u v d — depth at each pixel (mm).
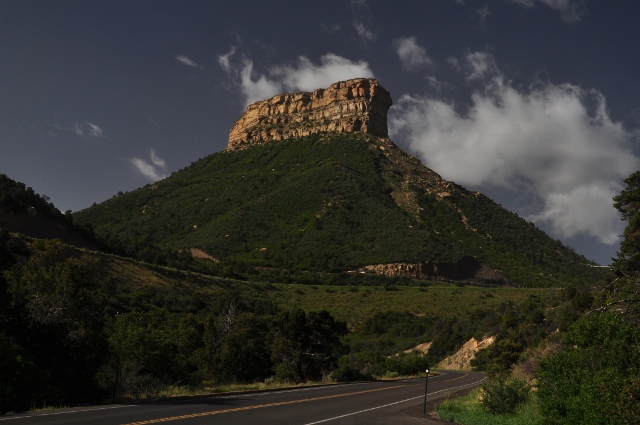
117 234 130375
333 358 36688
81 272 24984
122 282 58906
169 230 135125
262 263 113250
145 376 22516
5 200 62469
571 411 11281
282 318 35062
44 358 17969
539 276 116750
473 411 16719
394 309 83688
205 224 135875
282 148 193250
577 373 11898
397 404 19328
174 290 63406
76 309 22812
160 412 14102
